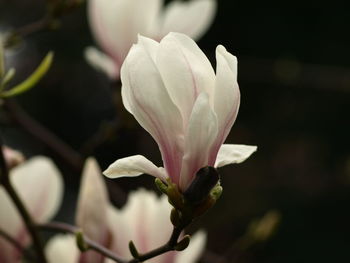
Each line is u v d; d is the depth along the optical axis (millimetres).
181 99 771
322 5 3043
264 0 3062
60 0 1174
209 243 2963
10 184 951
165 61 767
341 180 3037
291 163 3105
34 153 2383
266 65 2973
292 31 3066
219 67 765
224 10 3072
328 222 2941
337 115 3105
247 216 3018
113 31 1275
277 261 2814
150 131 787
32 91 2791
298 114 3129
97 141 1210
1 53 921
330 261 2852
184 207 787
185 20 1343
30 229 962
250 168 3125
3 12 2785
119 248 995
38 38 2715
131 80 771
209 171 777
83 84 2811
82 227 967
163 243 999
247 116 3141
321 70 2572
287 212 2973
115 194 1351
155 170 788
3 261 1055
